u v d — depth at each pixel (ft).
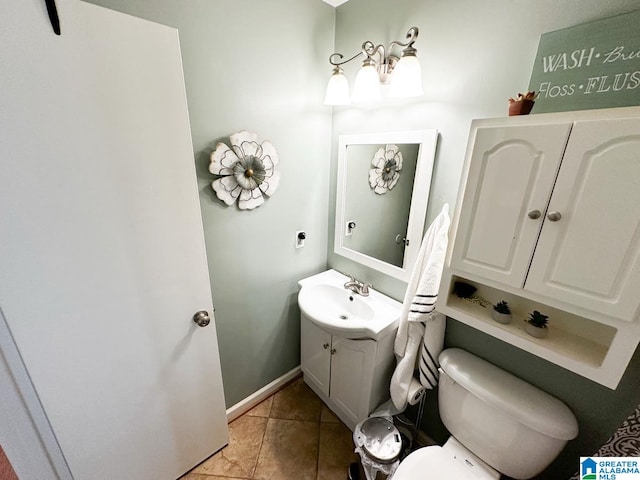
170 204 3.21
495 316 3.22
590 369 2.49
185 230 3.41
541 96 2.83
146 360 3.54
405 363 4.10
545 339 2.89
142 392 3.62
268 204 4.87
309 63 4.73
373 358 4.32
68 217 2.62
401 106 4.19
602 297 2.27
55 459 3.18
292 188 5.15
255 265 5.05
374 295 5.11
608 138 2.05
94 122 2.56
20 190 2.35
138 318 3.32
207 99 3.78
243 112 4.16
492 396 3.27
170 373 3.82
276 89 4.43
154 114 2.86
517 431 3.14
